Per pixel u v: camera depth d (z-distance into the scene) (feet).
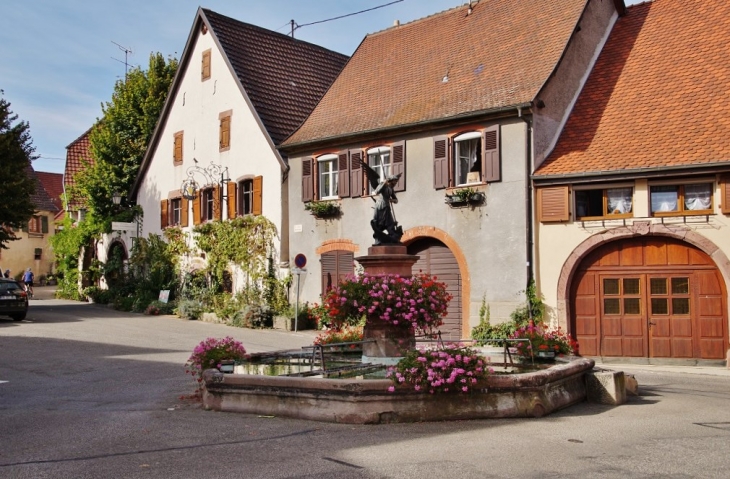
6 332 71.87
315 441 27.37
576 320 61.57
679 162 56.13
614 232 59.31
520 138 64.28
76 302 120.67
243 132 92.12
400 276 38.24
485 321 65.62
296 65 100.73
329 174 81.61
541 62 67.51
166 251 104.53
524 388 32.22
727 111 58.44
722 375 51.21
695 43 66.95
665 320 58.39
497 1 80.69
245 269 89.66
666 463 24.48
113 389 41.75
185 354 57.41
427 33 85.20
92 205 120.06
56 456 25.67
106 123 119.65
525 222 63.41
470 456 25.16
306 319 80.64
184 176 102.47
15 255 184.65
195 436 28.50
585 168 60.49
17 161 94.43
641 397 39.29
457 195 67.31
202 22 98.07
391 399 30.58
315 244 81.71
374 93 82.12
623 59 70.23
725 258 55.06
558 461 24.62
